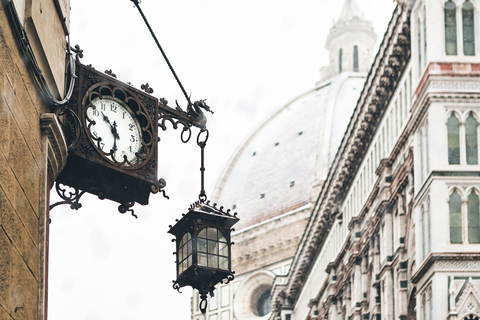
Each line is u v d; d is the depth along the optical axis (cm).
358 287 6025
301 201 14850
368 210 5812
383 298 5250
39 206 1250
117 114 1488
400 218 5044
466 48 4569
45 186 1264
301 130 16338
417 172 4659
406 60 5053
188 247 1503
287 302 9631
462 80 4516
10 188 1103
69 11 1487
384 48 5256
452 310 4153
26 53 1184
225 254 1511
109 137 1467
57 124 1301
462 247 4266
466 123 4459
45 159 1268
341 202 6850
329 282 7069
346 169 6488
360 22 18538
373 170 5772
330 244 7381
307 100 17262
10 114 1112
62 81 1385
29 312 1184
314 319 7912
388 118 5450
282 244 14412
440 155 4409
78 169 1429
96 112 1462
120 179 1466
